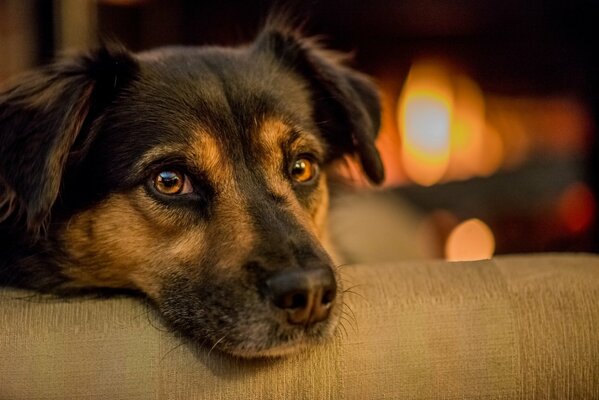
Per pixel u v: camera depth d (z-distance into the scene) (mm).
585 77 946
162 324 417
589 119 950
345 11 928
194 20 914
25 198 425
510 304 408
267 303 400
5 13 828
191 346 404
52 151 425
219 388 389
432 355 397
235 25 914
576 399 400
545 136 1000
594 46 920
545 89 989
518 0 924
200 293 427
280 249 417
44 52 833
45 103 446
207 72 490
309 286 391
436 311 406
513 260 453
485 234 975
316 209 512
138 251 451
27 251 467
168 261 444
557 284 418
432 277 427
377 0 929
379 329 401
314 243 433
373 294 415
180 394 386
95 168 459
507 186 997
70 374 379
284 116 487
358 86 583
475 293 413
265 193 458
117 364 384
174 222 447
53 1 823
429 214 993
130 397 381
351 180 587
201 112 466
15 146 439
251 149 470
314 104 539
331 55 616
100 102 469
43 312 398
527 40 964
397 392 393
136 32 888
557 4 911
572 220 963
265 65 522
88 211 458
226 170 458
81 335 388
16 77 484
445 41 977
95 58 471
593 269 437
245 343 404
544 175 992
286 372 393
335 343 397
